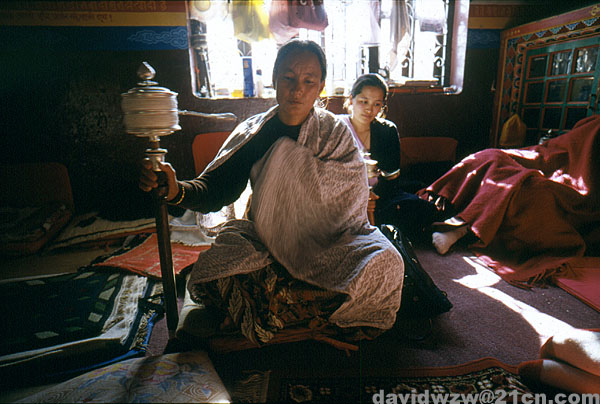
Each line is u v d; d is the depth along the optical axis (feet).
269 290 5.90
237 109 14.28
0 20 12.13
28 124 13.12
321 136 6.41
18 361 5.91
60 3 12.32
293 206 6.08
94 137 13.66
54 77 12.89
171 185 5.47
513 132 15.12
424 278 7.67
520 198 10.30
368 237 6.53
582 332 5.03
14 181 13.26
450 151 16.20
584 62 12.69
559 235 9.79
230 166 6.35
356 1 13.71
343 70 14.60
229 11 13.11
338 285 5.88
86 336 6.67
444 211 12.17
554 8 15.02
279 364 6.10
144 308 7.60
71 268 9.95
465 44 15.37
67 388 5.04
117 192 14.21
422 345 6.56
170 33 13.20
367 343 6.64
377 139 10.64
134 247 10.78
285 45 5.98
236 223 6.62
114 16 12.73
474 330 7.00
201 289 6.23
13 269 9.95
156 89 5.12
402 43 14.32
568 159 11.18
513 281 8.86
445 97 15.89
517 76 15.24
